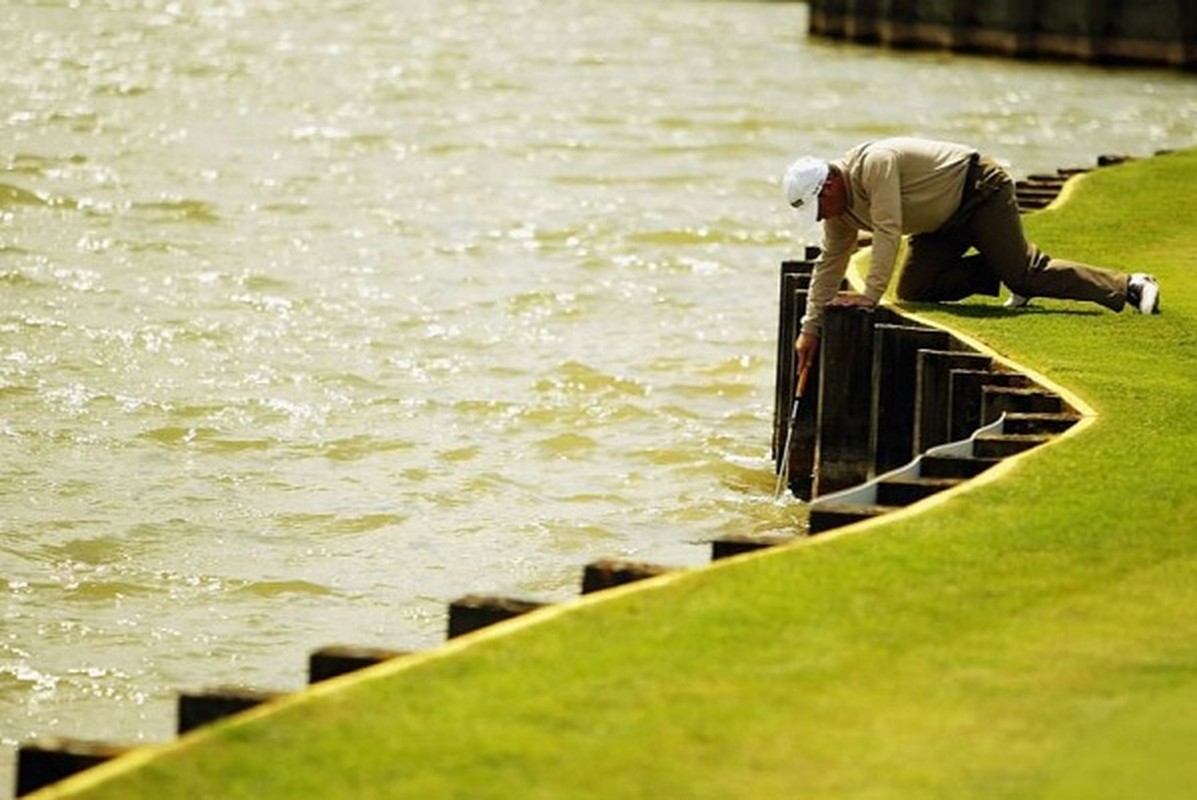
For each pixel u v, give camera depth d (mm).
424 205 73688
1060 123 103250
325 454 43000
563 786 17016
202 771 17422
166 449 43125
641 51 132500
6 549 36375
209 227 68625
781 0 175625
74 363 49875
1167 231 47938
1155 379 32406
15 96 101375
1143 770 17094
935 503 25188
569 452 43406
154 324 54125
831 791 16844
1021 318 37031
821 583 22094
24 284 58719
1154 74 125188
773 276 62656
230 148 86812
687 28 150750
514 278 61312
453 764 17469
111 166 80562
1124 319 37188
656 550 36656
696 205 74562
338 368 50062
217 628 32938
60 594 34375
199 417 45531
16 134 88500
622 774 17234
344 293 58656
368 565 36000
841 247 35750
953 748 17656
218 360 50594
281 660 31500
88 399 46719
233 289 58875
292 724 18344
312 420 45500
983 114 105125
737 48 136125
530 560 36250
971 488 25859
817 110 103938
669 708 18625
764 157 87562
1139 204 51531
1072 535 23844
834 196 35062
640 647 20172
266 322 54812
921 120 102062
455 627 22000
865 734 18000
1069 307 38312
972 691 19000
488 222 70312
